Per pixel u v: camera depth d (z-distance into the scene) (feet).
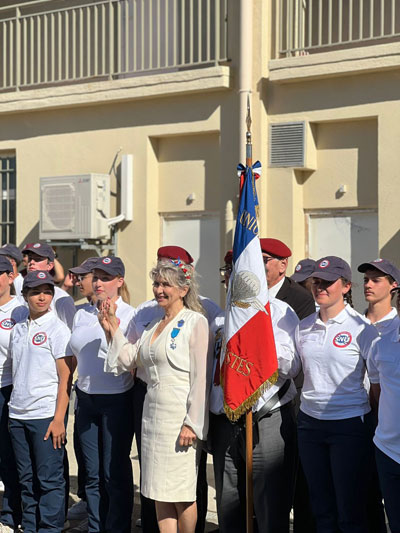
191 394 17.30
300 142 32.17
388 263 19.22
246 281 17.37
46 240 37.32
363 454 16.48
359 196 31.73
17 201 38.93
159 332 17.87
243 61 32.83
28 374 20.22
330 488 16.87
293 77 31.91
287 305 17.93
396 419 15.21
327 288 16.63
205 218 35.17
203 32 36.29
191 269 18.12
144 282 35.78
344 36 34.32
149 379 17.80
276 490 17.49
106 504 19.86
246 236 17.72
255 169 18.61
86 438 19.77
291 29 32.81
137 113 35.86
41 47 41.19
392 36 30.25
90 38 38.40
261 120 32.81
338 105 31.50
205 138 34.88
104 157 36.65
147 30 38.17
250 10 32.81
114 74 36.32
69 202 36.09
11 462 21.36
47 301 20.24
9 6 39.24
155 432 17.48
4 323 21.36
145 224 35.78
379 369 15.60
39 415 20.11
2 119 39.45
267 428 17.48
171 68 36.55
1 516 21.56
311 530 18.62
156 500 17.37
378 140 30.78
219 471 17.92
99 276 19.97
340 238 32.42
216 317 19.26
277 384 17.65
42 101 37.60
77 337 19.81
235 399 17.04
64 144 37.70
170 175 35.83
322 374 16.66
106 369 18.47
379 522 17.80
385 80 30.55
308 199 32.86
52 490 20.16
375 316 19.34
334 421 16.52
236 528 17.89
